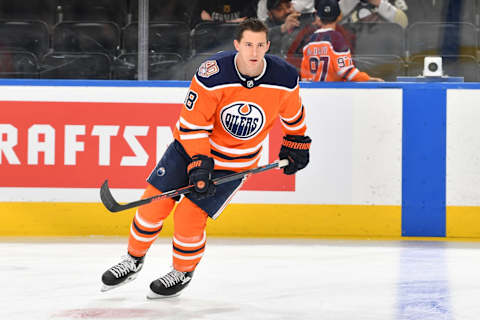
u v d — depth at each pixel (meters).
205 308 8.58
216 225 15.82
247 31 8.11
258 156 9.36
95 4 26.58
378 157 15.68
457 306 8.73
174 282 9.15
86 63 23.92
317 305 8.77
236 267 11.62
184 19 26.39
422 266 11.83
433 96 15.68
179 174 9.05
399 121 15.68
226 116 8.66
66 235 15.79
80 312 8.32
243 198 15.77
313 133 15.68
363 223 15.72
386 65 23.47
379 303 8.90
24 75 23.97
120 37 25.53
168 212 9.29
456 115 15.68
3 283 10.10
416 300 9.09
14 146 15.77
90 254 12.98
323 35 17.06
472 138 15.65
